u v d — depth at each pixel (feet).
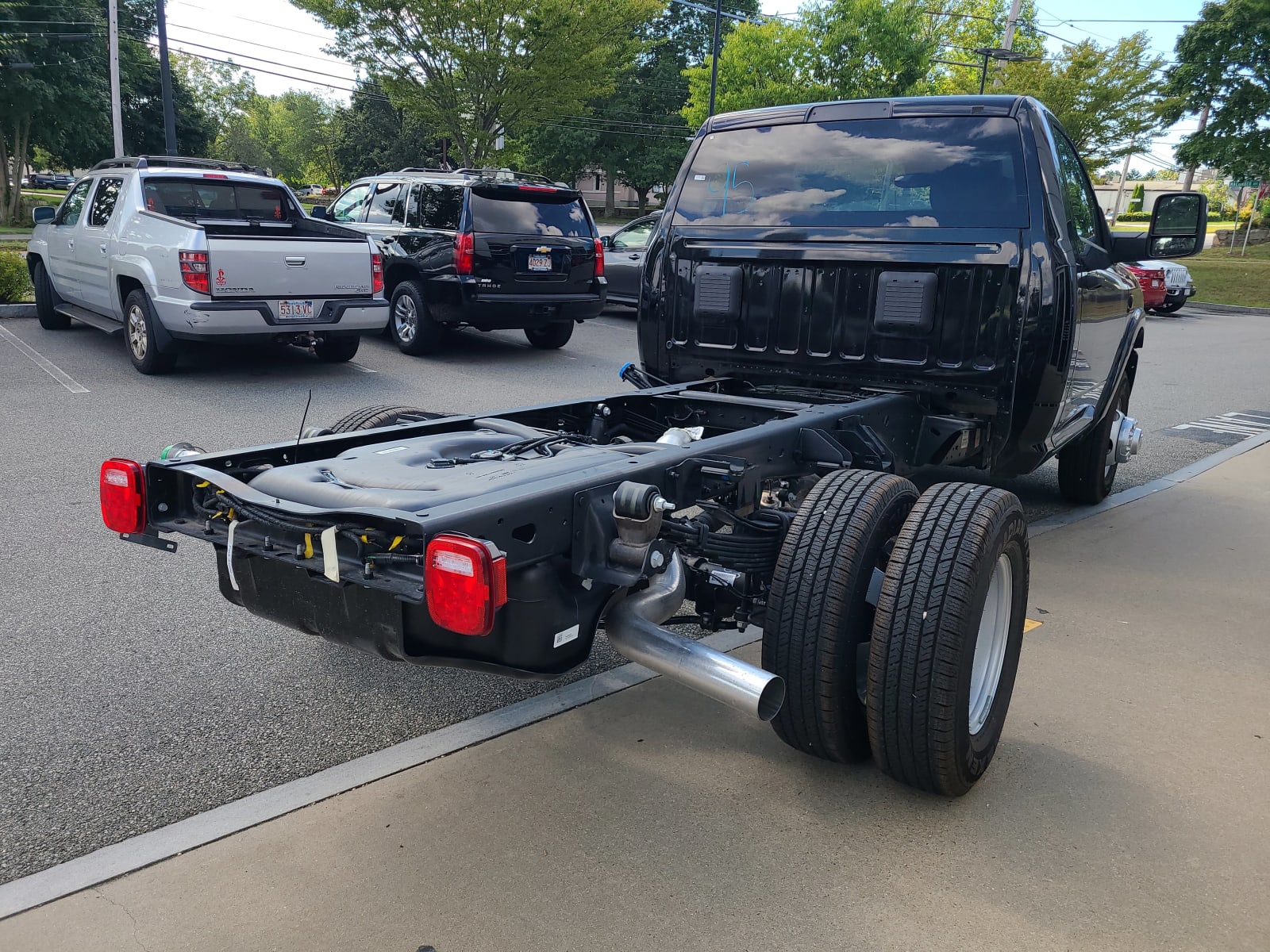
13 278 42.80
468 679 12.17
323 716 11.16
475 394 30.09
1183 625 14.48
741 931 7.78
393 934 7.68
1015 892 8.34
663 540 8.53
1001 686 10.10
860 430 12.49
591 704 11.60
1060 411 13.88
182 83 178.19
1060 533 18.98
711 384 15.69
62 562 15.47
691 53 204.33
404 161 201.05
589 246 37.35
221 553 9.52
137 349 30.50
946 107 13.99
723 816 9.34
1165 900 8.28
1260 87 122.31
